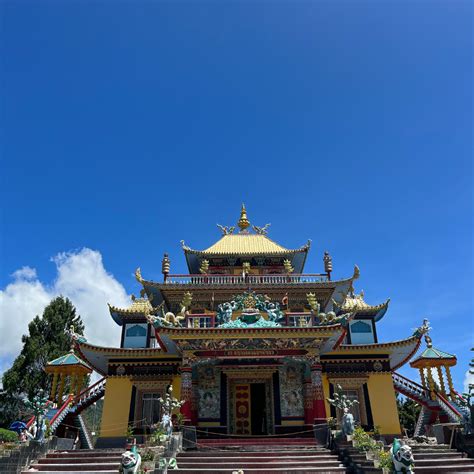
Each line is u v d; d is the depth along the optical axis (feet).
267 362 90.58
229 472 59.31
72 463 64.90
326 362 101.30
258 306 94.48
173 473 59.11
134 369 102.83
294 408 91.50
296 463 63.41
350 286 113.39
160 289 111.55
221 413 91.81
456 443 70.28
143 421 96.94
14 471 60.95
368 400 97.71
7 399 150.51
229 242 139.54
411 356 103.14
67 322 171.94
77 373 106.63
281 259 130.82
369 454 58.80
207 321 95.81
